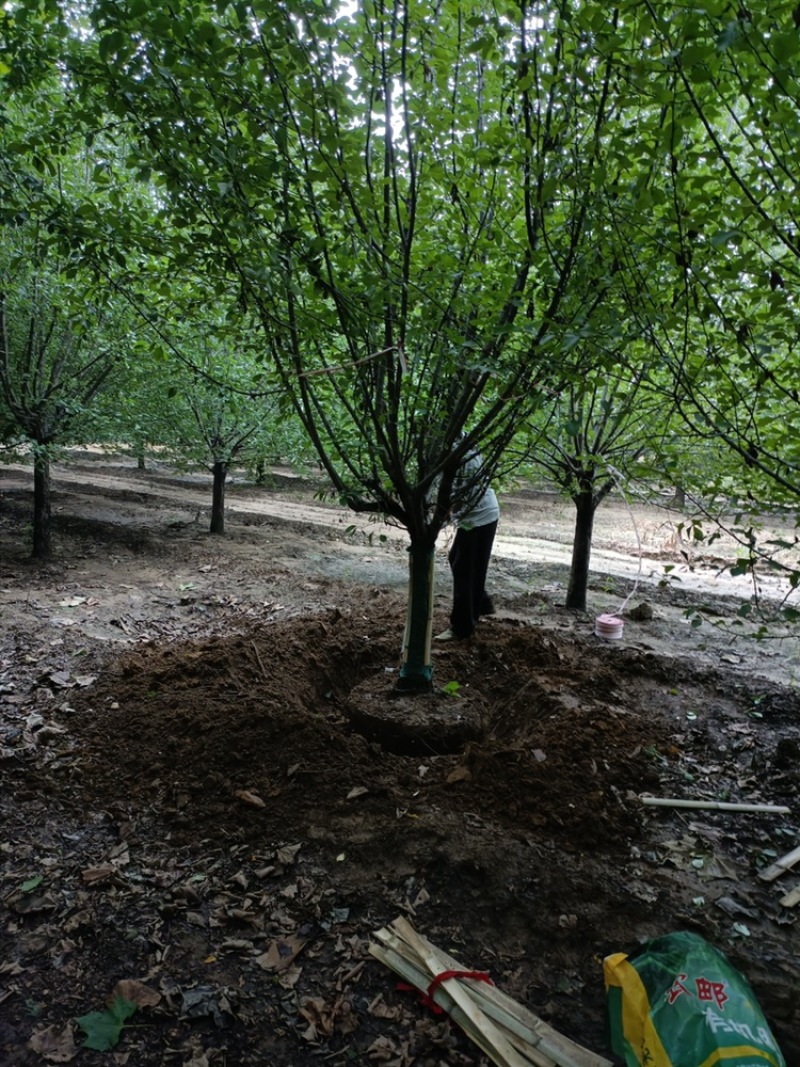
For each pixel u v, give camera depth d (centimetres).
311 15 238
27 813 314
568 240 291
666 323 243
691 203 229
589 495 637
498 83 306
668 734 403
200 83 252
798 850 295
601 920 253
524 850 286
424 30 271
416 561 404
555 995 224
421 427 361
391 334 319
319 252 282
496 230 292
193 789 329
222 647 477
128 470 1734
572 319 268
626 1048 192
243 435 901
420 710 394
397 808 313
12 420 695
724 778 362
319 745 353
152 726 377
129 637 540
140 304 380
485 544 527
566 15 226
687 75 196
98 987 224
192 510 1162
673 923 254
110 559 799
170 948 240
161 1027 210
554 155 251
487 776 333
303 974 230
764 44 167
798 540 306
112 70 253
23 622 549
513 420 338
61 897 263
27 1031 207
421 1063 200
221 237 280
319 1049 204
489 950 241
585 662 500
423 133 287
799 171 200
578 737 372
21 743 369
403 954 234
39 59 271
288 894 264
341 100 261
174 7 233
